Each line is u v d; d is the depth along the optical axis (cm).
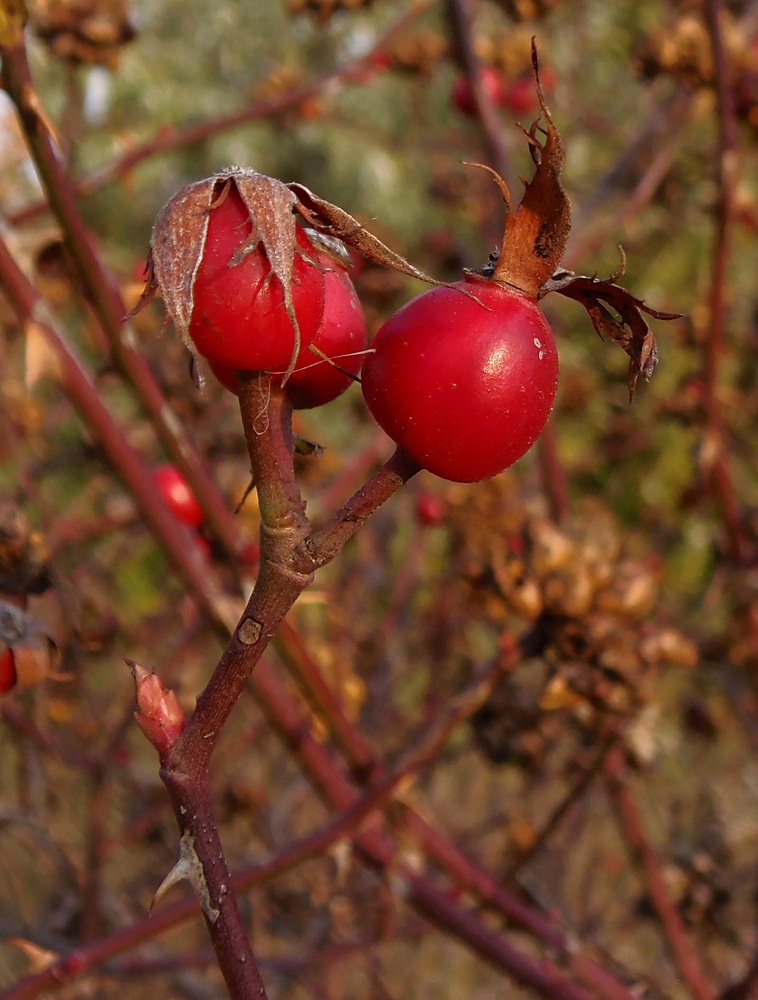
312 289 16
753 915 38
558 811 28
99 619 39
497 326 16
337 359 17
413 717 44
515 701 30
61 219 23
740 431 56
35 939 32
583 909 40
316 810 50
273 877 24
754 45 38
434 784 51
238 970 16
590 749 31
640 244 64
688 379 43
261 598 16
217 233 16
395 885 26
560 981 26
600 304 17
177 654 37
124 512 39
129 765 43
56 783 42
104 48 35
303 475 37
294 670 25
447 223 74
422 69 45
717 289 33
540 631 25
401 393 16
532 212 17
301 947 43
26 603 20
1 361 28
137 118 145
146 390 24
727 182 32
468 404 16
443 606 43
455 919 26
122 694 45
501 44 47
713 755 49
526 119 48
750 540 38
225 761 43
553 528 25
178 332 16
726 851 38
